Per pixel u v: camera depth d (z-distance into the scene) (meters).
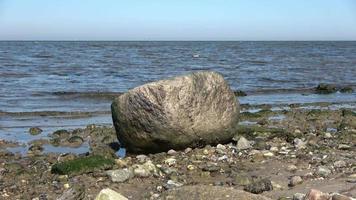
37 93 26.23
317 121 17.66
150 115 11.17
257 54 79.56
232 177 9.23
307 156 10.73
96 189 8.59
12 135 15.19
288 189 8.15
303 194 7.30
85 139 14.41
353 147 11.98
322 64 53.44
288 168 9.70
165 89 11.15
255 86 32.38
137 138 11.48
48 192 8.58
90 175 9.46
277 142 12.73
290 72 42.97
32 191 8.65
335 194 6.70
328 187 8.00
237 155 11.02
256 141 12.64
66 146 13.48
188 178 9.30
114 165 10.08
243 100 25.45
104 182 8.96
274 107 22.31
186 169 9.97
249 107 22.25
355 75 41.25
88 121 18.17
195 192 6.07
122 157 11.40
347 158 10.45
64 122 17.92
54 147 13.36
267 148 11.79
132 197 8.09
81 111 20.53
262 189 8.05
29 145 13.64
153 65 47.72
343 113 19.34
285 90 30.50
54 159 11.50
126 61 53.47
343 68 48.09
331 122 17.50
